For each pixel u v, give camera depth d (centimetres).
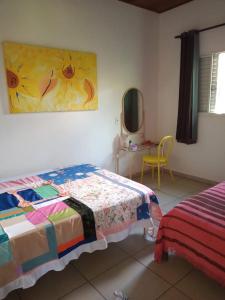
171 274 177
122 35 337
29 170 282
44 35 269
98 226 180
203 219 163
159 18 377
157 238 187
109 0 315
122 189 217
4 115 256
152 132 408
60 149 303
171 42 368
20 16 250
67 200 196
